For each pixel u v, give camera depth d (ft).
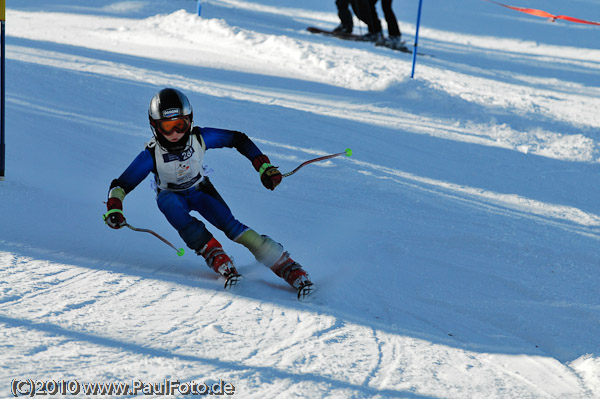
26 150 69.46
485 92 149.38
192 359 28.32
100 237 47.16
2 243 42.09
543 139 116.67
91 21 211.82
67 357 26.89
